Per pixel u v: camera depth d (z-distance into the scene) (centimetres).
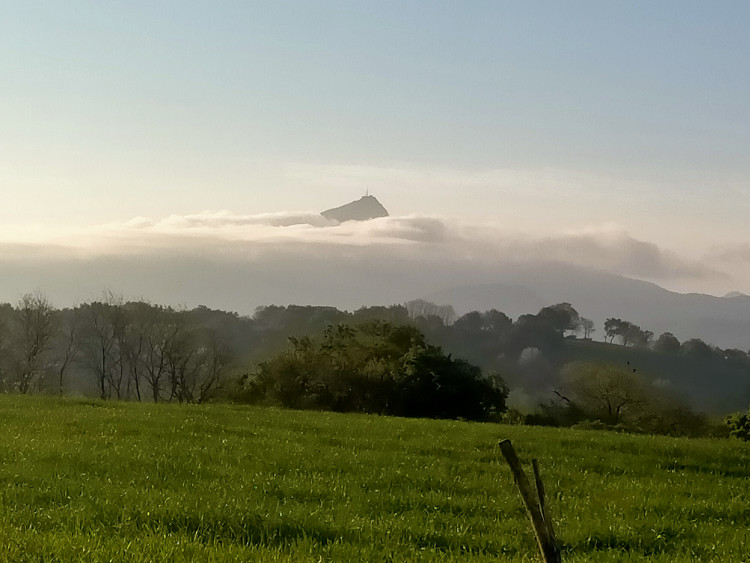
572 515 1745
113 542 1216
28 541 1194
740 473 2688
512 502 1820
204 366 8312
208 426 3031
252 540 1369
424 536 1452
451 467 2328
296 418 3719
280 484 1850
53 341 9050
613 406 7056
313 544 1338
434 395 6469
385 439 2912
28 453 2119
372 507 1689
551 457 2697
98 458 2086
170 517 1432
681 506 1897
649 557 1414
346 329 7031
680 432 6975
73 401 4159
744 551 1505
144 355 8662
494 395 6669
